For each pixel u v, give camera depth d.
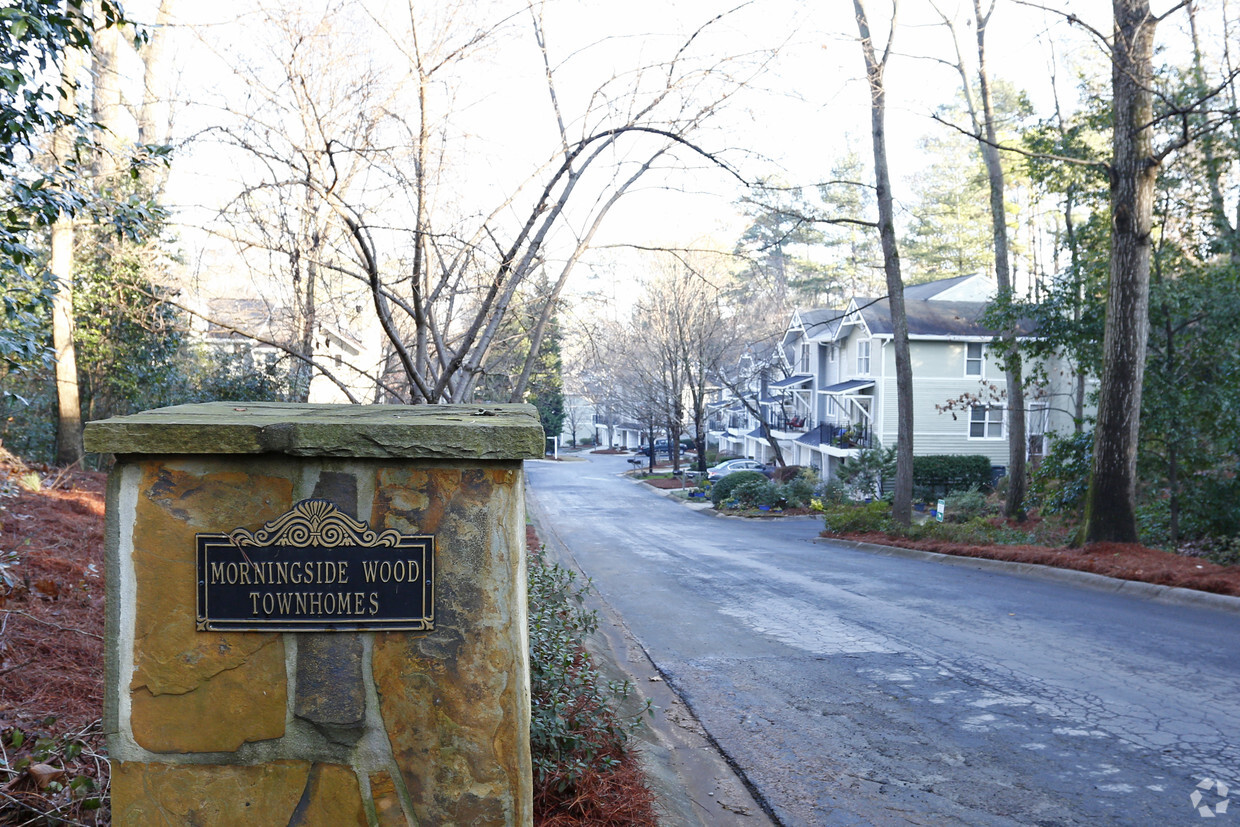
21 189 5.74
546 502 39.03
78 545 8.09
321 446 2.42
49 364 6.72
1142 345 14.42
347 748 2.48
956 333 36.12
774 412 51.19
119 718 2.45
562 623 5.89
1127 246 14.35
